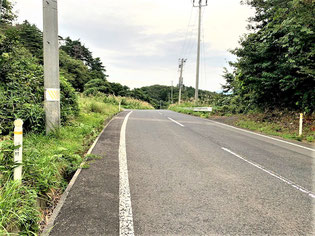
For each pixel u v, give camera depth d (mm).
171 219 2648
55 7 5641
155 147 6125
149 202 3037
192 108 22469
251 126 11461
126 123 10867
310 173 4398
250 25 15938
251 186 3691
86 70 53375
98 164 4492
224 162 4973
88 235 2295
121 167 4383
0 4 7359
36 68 6742
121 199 3090
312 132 8945
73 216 2629
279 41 10219
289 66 9984
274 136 9078
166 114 19016
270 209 2959
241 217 2740
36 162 3539
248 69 11945
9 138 4352
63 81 7992
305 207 3039
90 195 3162
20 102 5305
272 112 12789
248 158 5367
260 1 13328
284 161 5227
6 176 2871
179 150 5898
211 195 3314
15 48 5957
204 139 7578
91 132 7289
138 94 79500
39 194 2980
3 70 5457
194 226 2523
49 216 2717
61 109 7078
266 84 11508
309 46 9516
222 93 21578
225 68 20719
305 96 10570
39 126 5598
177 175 4074
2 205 2250
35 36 38312
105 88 44781
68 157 4461
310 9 8039
